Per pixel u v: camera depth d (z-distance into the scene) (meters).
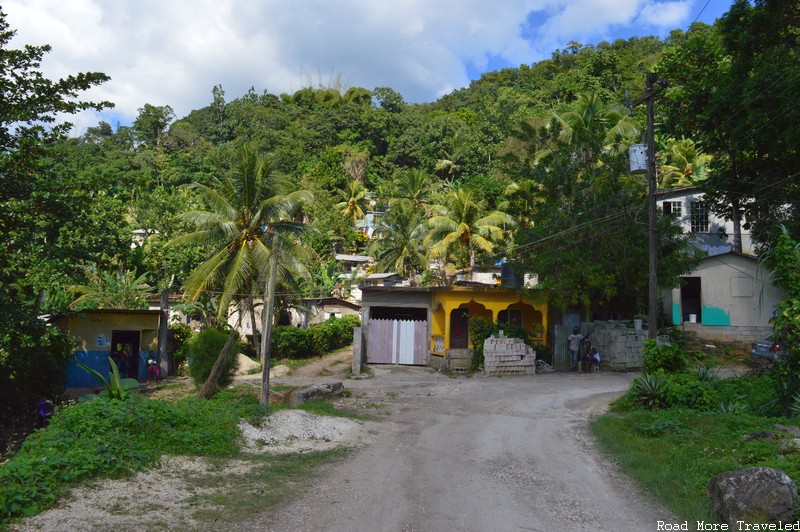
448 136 79.88
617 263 24.44
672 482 8.61
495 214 38.09
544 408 16.30
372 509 7.55
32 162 15.31
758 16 19.75
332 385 18.06
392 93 106.88
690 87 22.28
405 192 55.97
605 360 24.62
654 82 17.97
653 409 14.23
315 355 31.80
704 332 28.23
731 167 22.02
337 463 10.02
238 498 7.73
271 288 14.87
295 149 79.88
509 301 25.61
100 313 25.30
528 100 76.62
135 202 39.44
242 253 28.33
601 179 25.88
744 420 11.42
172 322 33.94
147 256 35.59
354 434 12.52
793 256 12.91
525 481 9.13
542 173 26.25
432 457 10.66
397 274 42.22
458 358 25.05
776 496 6.72
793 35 20.17
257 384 21.50
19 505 6.46
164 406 10.80
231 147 75.81
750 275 27.44
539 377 22.80
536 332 26.53
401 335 27.20
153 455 8.95
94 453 8.23
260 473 9.10
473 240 38.22
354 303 40.00
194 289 28.33
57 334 18.28
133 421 9.74
